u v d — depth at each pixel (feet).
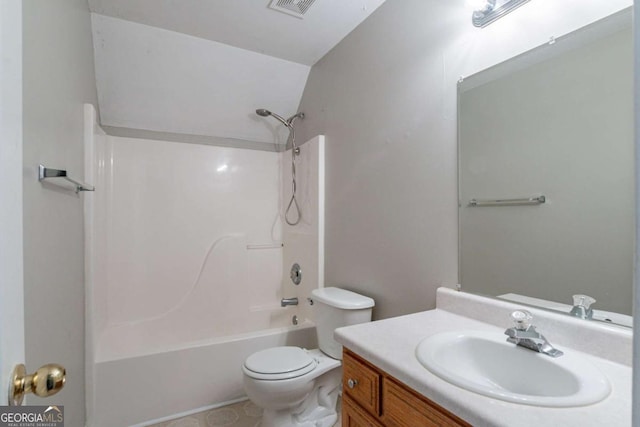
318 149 7.60
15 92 1.47
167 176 8.50
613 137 2.85
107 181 7.71
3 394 1.32
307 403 5.59
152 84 7.54
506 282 3.69
